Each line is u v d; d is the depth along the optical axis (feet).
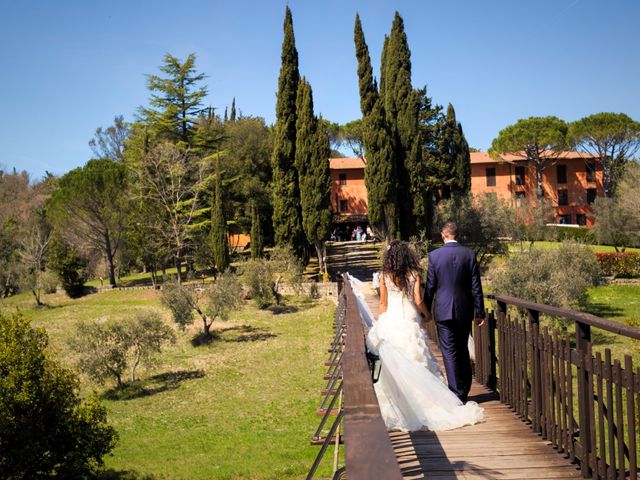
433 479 12.30
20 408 34.91
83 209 132.87
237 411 56.80
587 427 12.39
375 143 114.62
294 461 39.19
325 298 113.09
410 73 123.65
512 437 15.19
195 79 160.76
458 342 18.06
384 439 5.09
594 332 67.87
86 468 38.68
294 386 64.75
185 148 156.04
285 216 126.21
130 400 63.46
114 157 222.89
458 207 132.36
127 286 140.05
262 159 175.83
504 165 200.75
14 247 172.04
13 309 124.67
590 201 199.52
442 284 17.94
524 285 63.46
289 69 126.21
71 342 68.80
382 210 116.47
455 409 16.39
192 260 146.00
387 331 17.67
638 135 183.62
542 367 15.17
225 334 90.27
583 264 89.92
